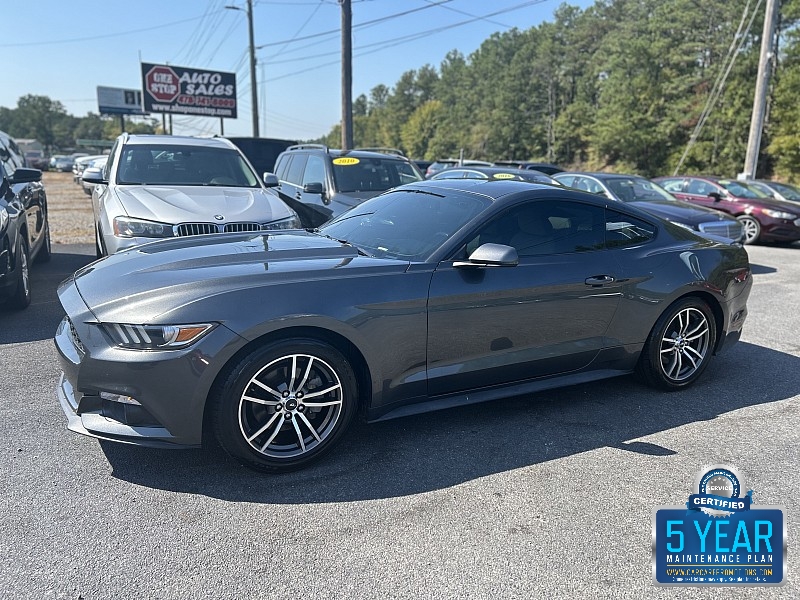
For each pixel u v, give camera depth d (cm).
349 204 754
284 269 313
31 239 676
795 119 3472
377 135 13812
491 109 8500
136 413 283
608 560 249
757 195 1341
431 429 369
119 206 591
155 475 305
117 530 259
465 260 347
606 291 392
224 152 757
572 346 389
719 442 361
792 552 258
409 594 225
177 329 278
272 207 639
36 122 13650
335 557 246
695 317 442
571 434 367
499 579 235
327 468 318
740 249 477
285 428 310
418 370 338
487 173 1116
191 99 3459
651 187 1081
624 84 5116
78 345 294
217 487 296
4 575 228
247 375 289
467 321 345
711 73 4484
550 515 280
